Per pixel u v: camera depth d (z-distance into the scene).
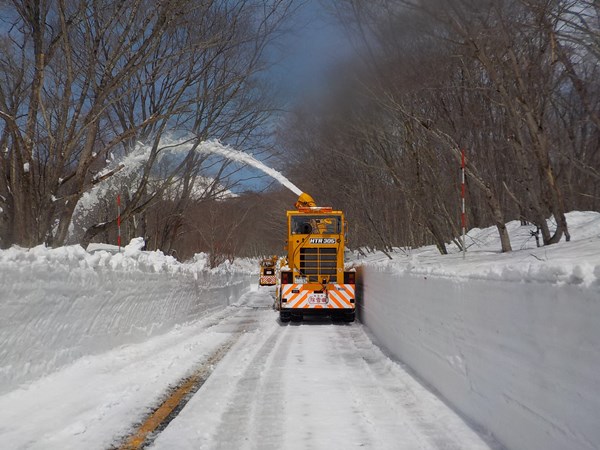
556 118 8.98
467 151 11.45
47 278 6.54
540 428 3.56
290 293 14.71
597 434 2.91
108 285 8.51
